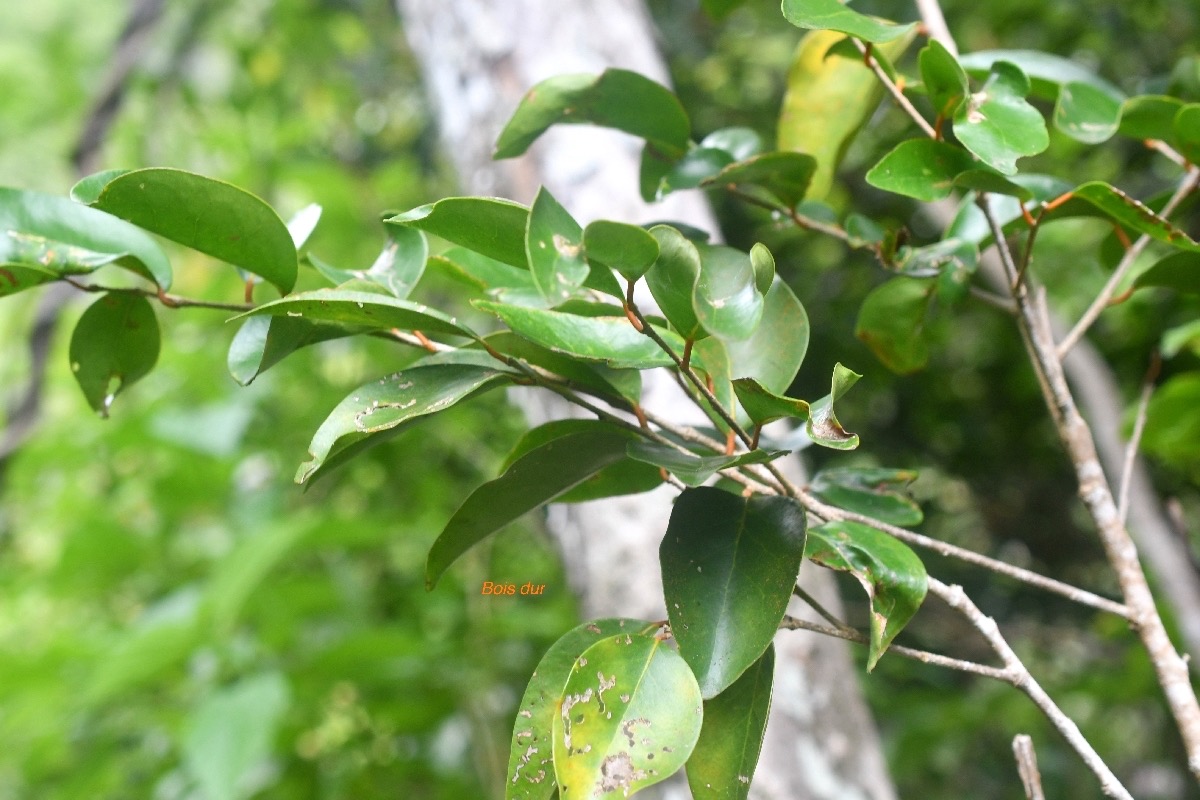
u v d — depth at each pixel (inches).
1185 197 30.7
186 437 76.2
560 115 30.8
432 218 25.3
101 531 77.1
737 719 26.1
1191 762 27.5
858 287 91.0
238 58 110.2
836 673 42.6
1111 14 76.2
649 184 32.4
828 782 40.0
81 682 64.6
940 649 80.1
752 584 25.6
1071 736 26.0
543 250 23.9
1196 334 36.8
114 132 101.7
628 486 28.7
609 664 25.2
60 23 139.0
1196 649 50.9
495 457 72.8
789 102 32.2
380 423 25.3
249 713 54.3
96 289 27.8
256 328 27.4
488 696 68.5
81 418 81.7
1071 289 73.7
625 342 25.9
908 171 27.5
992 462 96.0
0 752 67.3
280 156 93.0
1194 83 32.6
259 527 73.7
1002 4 78.7
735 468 26.6
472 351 27.0
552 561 70.9
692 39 104.7
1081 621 89.0
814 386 91.7
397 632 60.8
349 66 116.5
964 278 30.4
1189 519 75.1
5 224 27.4
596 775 24.5
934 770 84.0
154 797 66.2
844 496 29.4
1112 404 61.2
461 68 52.6
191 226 26.8
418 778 72.4
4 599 86.9
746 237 92.3
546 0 51.5
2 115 129.2
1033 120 27.0
